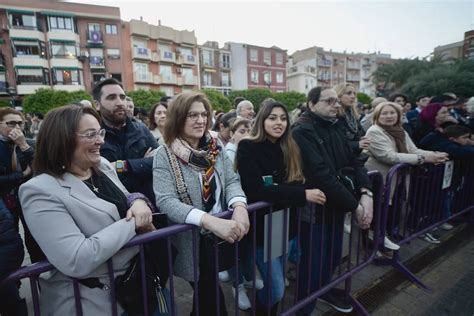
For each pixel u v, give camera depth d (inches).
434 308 82.7
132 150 82.7
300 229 77.3
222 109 855.7
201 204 58.2
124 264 46.7
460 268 102.7
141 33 1092.5
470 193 136.0
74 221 41.2
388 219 107.4
